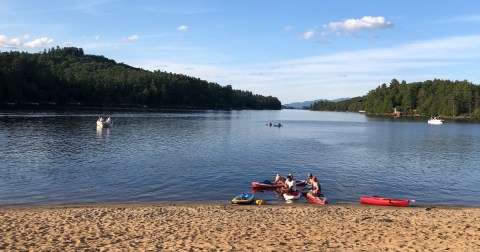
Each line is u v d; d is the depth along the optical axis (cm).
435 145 5894
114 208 2064
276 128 9250
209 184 2905
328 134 7756
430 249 1361
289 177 2612
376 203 2383
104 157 3922
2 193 2450
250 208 2162
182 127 7975
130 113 12556
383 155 4672
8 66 12750
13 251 1291
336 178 3247
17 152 4022
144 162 3703
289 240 1470
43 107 13000
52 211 1956
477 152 5072
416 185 3033
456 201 2567
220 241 1445
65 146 4594
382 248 1377
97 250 1324
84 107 15112
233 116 14938
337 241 1462
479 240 1467
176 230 1600
